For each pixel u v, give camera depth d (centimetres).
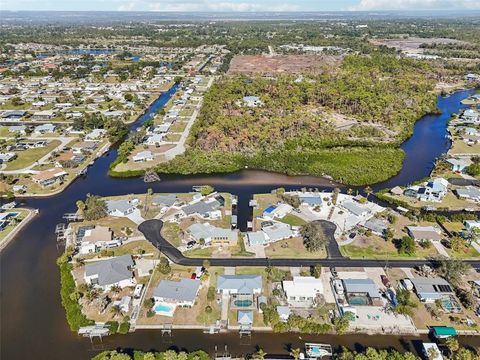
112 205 12731
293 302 9025
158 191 14462
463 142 19125
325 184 14962
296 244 11169
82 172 15888
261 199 13612
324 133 19550
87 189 14712
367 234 11494
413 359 7344
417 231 11394
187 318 8644
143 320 8581
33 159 17038
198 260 10456
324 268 10175
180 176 15762
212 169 16012
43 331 8456
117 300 9088
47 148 18300
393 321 8544
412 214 12506
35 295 9500
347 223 12106
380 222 11994
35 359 7812
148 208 13012
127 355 7438
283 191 13762
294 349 7950
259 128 19600
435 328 8206
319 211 12775
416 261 10431
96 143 19000
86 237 11106
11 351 7994
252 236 11194
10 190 14362
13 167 16238
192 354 7669
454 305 8850
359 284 9306
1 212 13000
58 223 12475
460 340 8150
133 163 16575
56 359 7812
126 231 11575
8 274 10212
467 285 9575
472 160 16700
